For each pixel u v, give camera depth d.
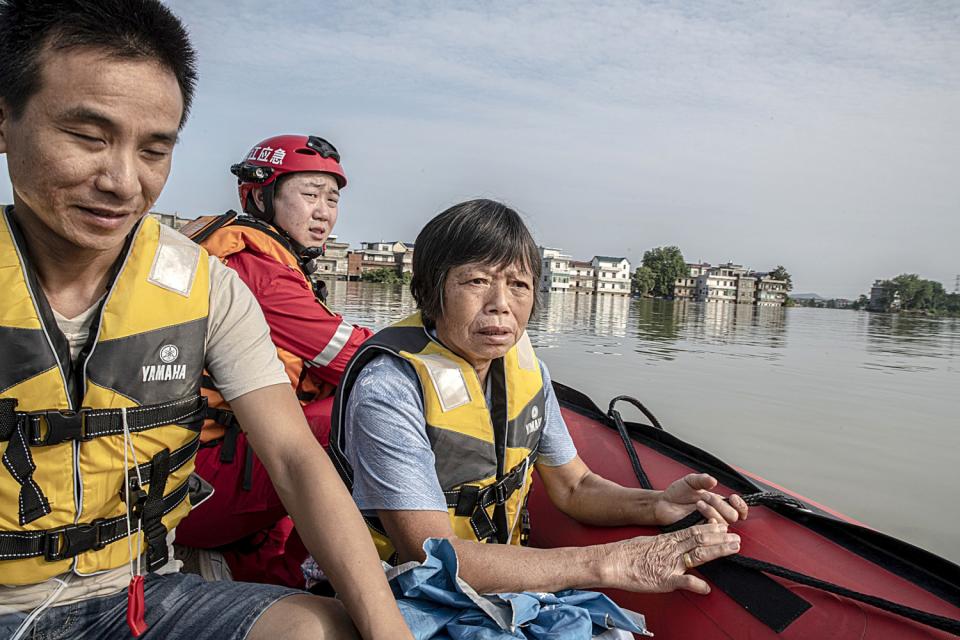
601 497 1.90
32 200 0.98
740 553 1.63
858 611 1.39
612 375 11.93
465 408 1.60
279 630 1.07
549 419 1.93
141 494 1.16
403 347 1.63
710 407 9.02
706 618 1.55
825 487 5.63
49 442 1.06
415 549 1.47
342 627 1.10
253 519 2.01
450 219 1.55
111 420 1.11
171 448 1.20
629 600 1.77
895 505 5.19
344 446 1.67
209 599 1.15
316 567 1.93
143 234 1.18
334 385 2.51
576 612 1.37
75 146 0.94
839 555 1.57
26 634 1.10
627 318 32.97
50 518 1.08
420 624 1.30
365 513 1.58
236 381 1.23
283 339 2.31
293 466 1.20
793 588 1.48
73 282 1.11
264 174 2.59
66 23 0.90
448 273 1.55
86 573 1.12
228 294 1.26
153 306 1.15
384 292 46.00
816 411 8.91
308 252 2.66
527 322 1.63
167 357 1.16
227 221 2.40
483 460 1.62
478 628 1.29
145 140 0.98
